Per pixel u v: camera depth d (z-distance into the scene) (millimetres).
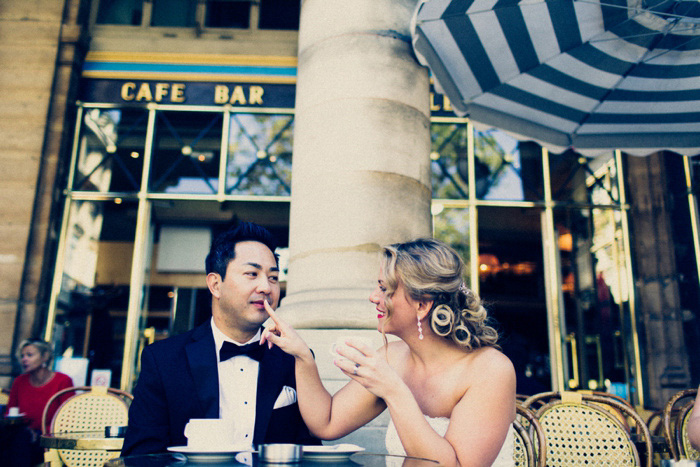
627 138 4547
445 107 7238
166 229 7629
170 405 1809
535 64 3943
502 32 3688
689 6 3432
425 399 1772
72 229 7035
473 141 7246
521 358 6926
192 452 1326
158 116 7332
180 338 1962
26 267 6457
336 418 1851
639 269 6840
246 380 1923
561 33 3725
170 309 7402
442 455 1464
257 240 1927
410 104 3869
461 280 1799
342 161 3643
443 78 3920
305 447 1472
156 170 7238
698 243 6723
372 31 3914
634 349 6688
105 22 7559
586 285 6977
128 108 7277
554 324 6871
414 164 3771
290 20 7605
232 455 1355
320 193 3645
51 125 6879
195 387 1822
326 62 3918
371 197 3555
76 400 3607
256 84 7371
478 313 1799
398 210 3600
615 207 7074
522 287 7031
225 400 1886
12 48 7027
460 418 1616
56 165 6793
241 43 7395
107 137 7246
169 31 7438
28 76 6938
